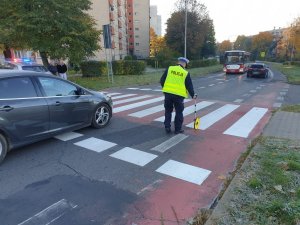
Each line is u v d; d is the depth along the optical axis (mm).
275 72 37969
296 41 51562
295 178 4195
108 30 16344
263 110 9695
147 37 98812
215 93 14656
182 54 59625
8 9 17719
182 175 4512
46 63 19500
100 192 3959
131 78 22578
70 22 18406
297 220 3121
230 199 3627
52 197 3814
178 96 6422
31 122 5230
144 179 4363
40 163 4902
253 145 5871
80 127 6539
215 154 5422
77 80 19891
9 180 4273
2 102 4766
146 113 8961
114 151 5508
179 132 6727
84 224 3262
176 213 3484
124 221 3324
